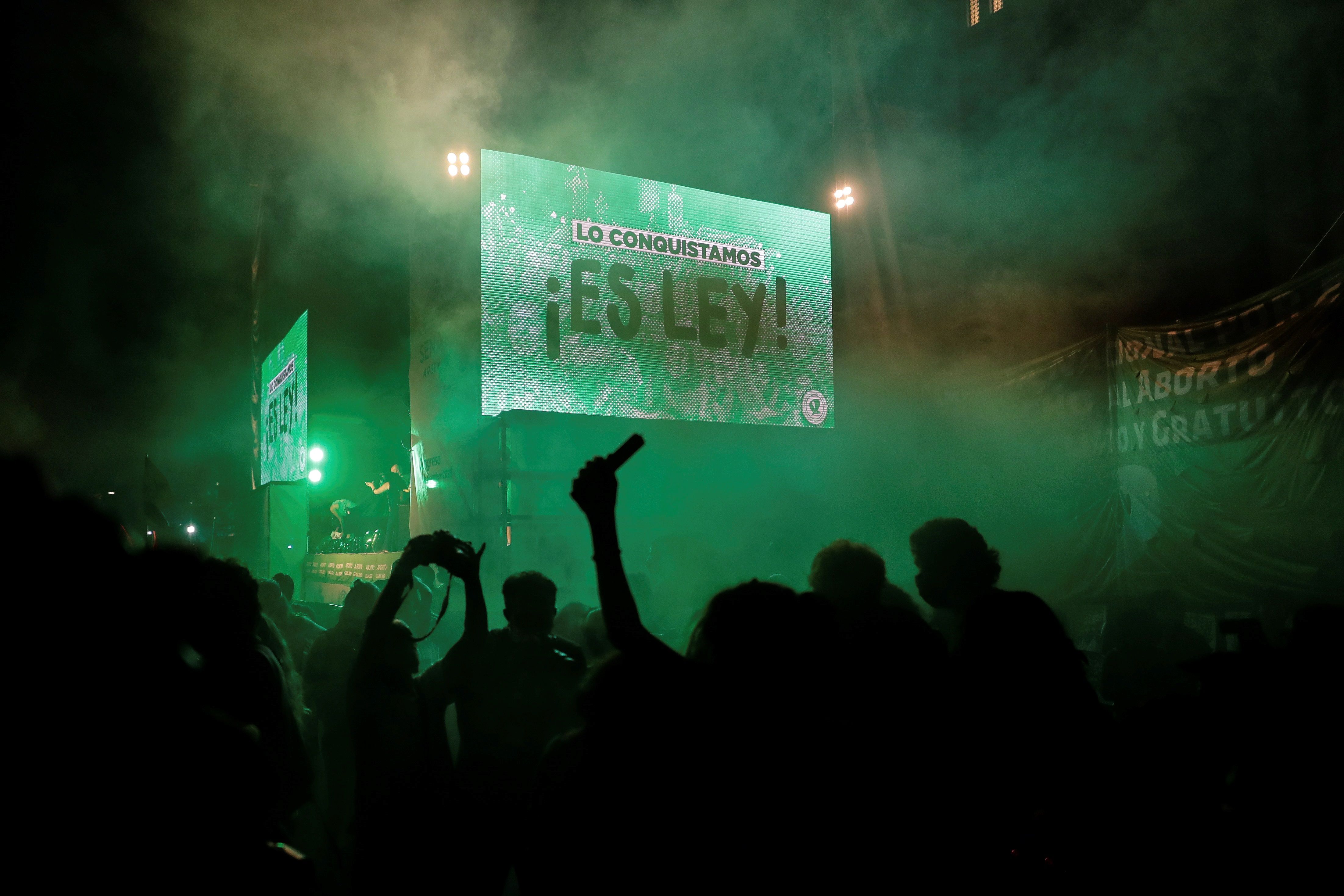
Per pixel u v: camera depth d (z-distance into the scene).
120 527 1.52
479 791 3.01
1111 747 2.30
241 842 1.46
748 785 1.67
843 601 2.63
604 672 1.79
